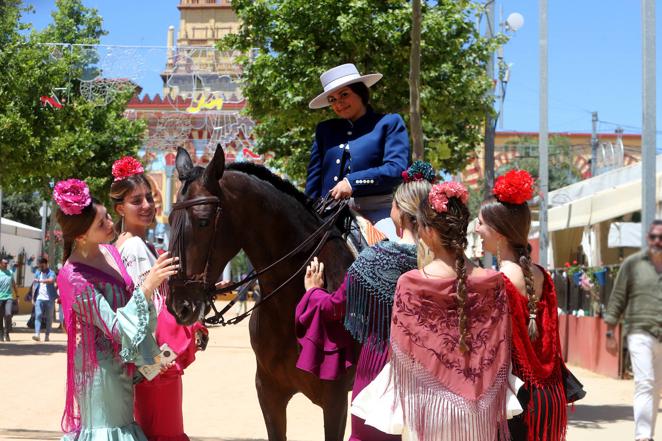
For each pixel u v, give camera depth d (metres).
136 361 4.56
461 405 3.90
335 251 5.38
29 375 14.57
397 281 4.20
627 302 8.41
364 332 4.41
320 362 4.80
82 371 4.60
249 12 14.25
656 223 8.28
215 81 25.70
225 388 13.44
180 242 4.86
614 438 9.31
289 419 10.56
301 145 16.92
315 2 13.65
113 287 4.73
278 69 14.05
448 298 3.95
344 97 6.16
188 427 9.77
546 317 4.37
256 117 15.30
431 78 14.34
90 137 24.69
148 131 32.44
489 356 3.97
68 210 4.64
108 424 4.65
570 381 4.52
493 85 15.52
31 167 19.98
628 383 14.65
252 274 5.35
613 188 16.83
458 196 4.05
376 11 13.87
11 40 19.56
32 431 8.98
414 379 3.95
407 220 4.47
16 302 25.92
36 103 19.66
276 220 5.31
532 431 4.22
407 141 6.00
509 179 4.42
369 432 4.41
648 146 12.77
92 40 29.48
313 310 4.78
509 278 4.31
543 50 18.03
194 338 5.06
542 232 18.06
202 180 4.98
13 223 37.47
